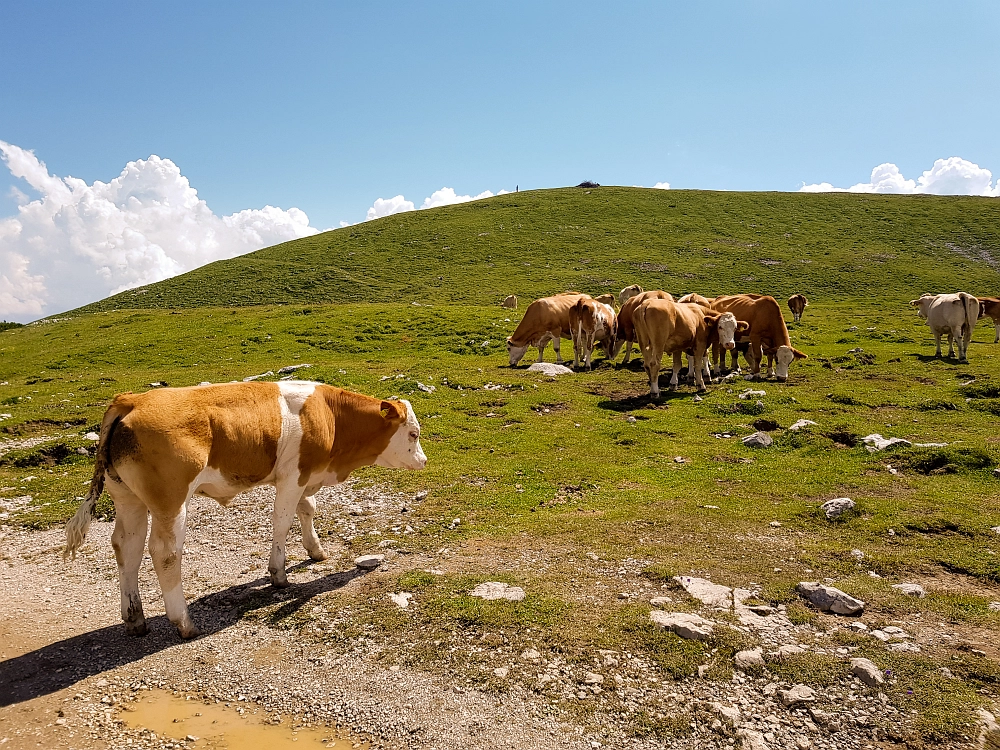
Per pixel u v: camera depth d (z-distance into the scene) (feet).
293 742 15.70
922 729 15.16
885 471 36.60
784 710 16.10
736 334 61.46
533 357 87.45
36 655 19.86
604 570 24.17
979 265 219.00
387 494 34.12
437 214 308.40
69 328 124.16
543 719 15.98
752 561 24.85
